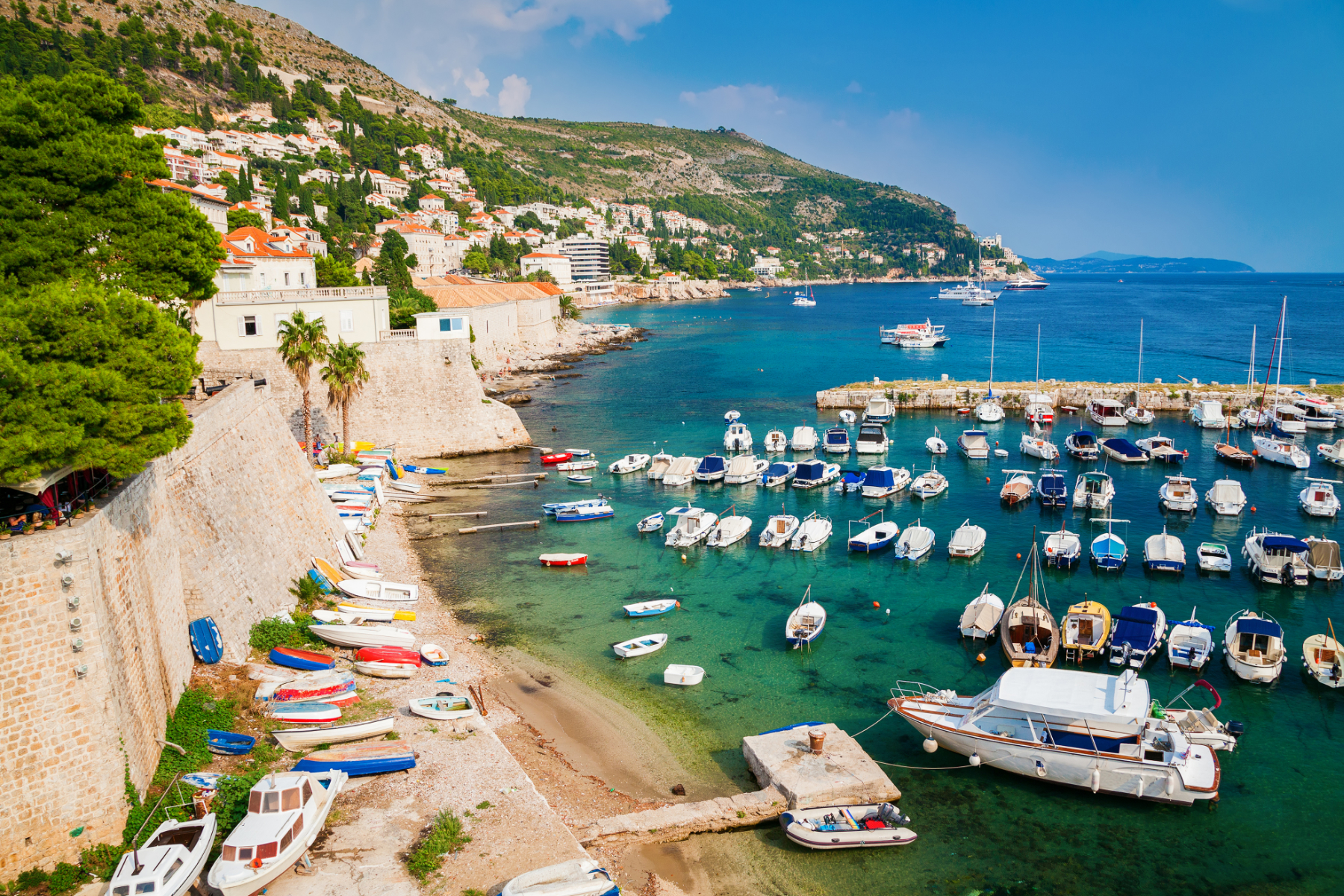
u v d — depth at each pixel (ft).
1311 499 198.70
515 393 392.27
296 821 75.72
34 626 71.10
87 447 79.77
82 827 73.36
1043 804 94.17
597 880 73.15
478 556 178.70
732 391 396.16
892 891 80.53
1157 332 640.99
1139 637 125.49
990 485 230.89
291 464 158.92
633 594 157.79
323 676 109.60
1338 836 88.28
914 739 107.76
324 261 385.70
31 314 80.43
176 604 104.12
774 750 100.07
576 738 107.55
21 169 117.50
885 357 511.81
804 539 180.04
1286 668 124.98
